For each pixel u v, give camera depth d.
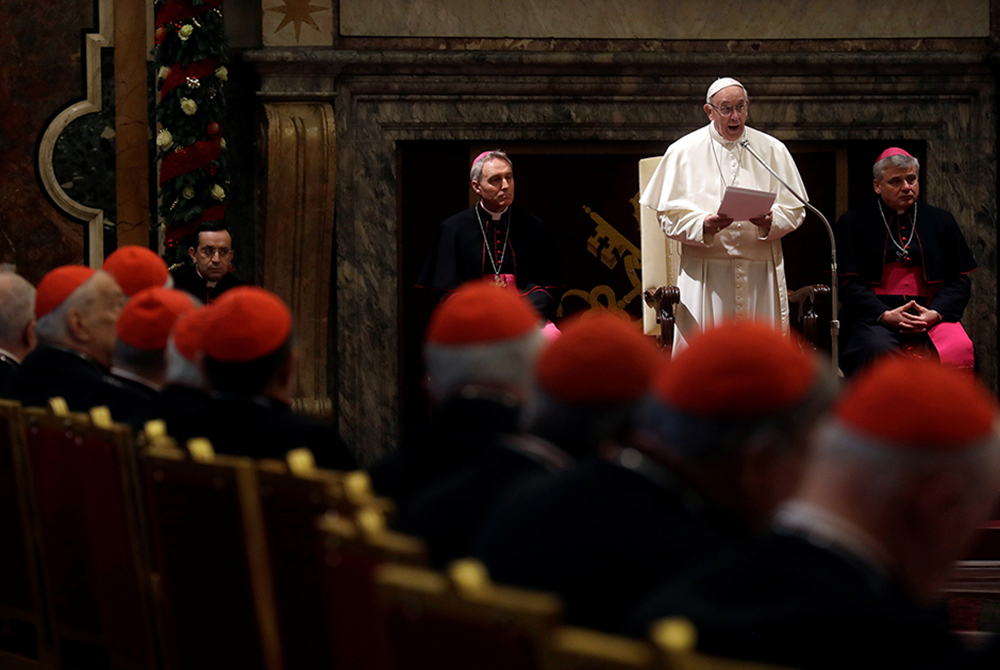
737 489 6.69
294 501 9.34
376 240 36.16
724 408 6.50
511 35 36.12
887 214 30.00
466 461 10.06
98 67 34.50
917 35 36.75
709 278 28.45
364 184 36.03
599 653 4.91
